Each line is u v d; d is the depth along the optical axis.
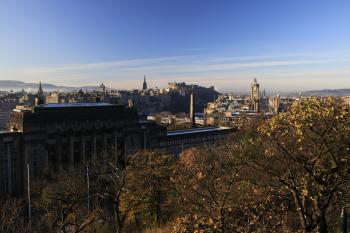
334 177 32.41
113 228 76.44
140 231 72.25
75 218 69.56
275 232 33.88
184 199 43.75
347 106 31.45
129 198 73.06
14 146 126.75
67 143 141.12
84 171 108.19
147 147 171.12
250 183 37.34
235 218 36.78
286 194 37.31
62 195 74.88
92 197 88.56
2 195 121.25
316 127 31.23
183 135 188.00
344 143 30.92
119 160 112.81
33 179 123.56
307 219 37.53
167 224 66.44
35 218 89.19
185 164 80.25
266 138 34.78
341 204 35.78
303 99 32.31
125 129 161.00
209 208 35.00
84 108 147.00
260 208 35.53
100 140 151.62
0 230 61.94
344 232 34.41
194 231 32.38
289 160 33.41
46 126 134.62
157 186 74.75
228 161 44.69
